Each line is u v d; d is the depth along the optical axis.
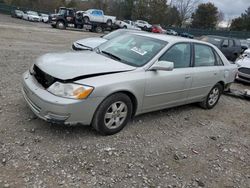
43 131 3.89
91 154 3.54
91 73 3.71
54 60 4.04
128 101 4.09
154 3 69.31
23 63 7.98
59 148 3.55
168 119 5.09
